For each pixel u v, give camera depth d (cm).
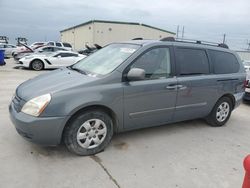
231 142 426
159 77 390
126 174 305
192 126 495
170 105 407
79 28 4500
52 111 307
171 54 409
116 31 3834
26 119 305
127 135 425
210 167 335
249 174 136
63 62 1408
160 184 290
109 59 392
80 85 328
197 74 438
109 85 343
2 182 276
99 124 347
